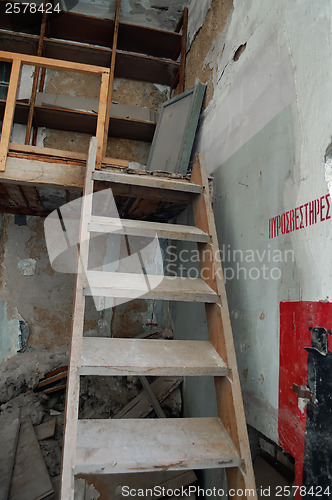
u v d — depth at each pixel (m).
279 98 1.80
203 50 3.65
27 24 4.34
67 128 4.52
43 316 4.17
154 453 1.25
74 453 1.17
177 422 1.45
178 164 3.25
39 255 4.22
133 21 4.73
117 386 3.73
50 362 3.95
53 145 4.52
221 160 2.61
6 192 3.10
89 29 4.43
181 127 3.53
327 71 1.40
